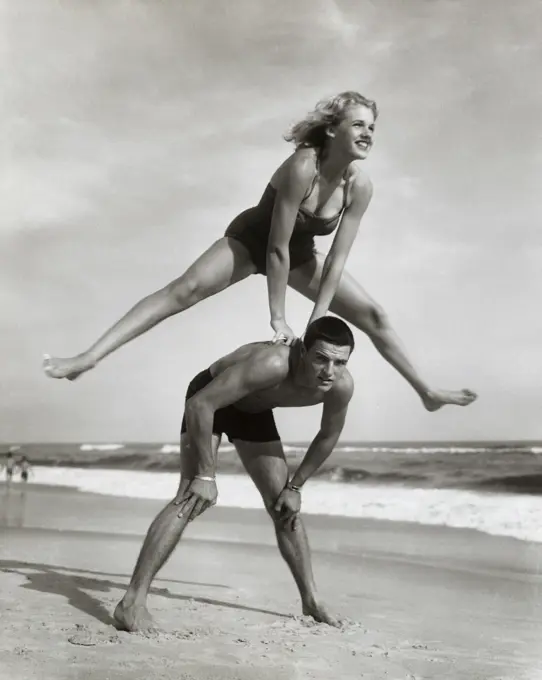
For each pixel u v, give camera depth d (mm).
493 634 3818
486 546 7688
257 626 3539
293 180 3309
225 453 24125
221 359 3336
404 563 6551
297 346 3145
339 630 3564
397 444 21562
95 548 7000
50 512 11688
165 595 4402
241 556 6762
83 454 32531
